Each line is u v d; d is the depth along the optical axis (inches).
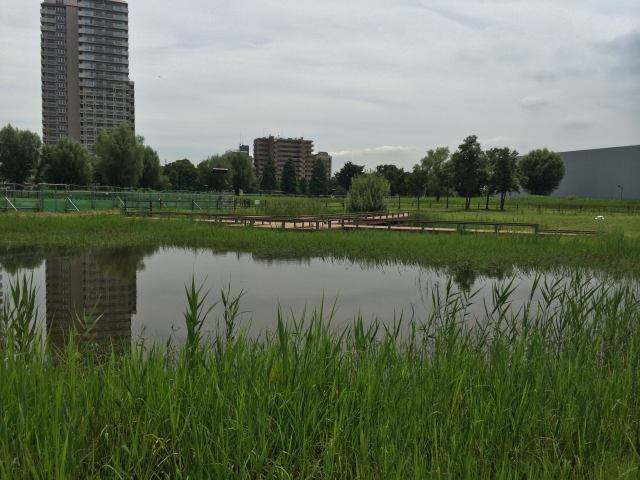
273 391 130.0
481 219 1309.1
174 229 805.2
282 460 113.3
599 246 598.5
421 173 2755.9
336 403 126.4
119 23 4894.2
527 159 3577.8
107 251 601.9
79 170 2753.4
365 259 549.6
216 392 126.0
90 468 110.0
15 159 2864.2
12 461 98.8
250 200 1899.6
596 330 225.1
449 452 116.3
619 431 132.2
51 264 499.5
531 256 553.3
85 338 249.0
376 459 112.0
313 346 156.5
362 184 1338.6
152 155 3257.9
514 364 154.6
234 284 406.6
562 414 136.9
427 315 309.4
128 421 121.4
